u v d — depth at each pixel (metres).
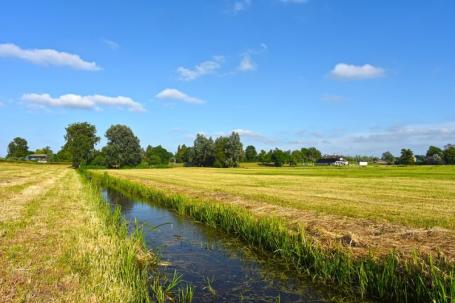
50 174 59.84
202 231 16.86
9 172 60.06
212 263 11.74
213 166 137.25
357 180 46.78
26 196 23.88
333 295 9.13
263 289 9.52
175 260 12.05
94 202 21.12
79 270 8.94
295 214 17.16
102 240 11.89
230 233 16.25
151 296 8.67
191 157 142.00
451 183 40.28
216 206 19.69
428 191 30.39
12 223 14.37
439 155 164.88
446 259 9.21
